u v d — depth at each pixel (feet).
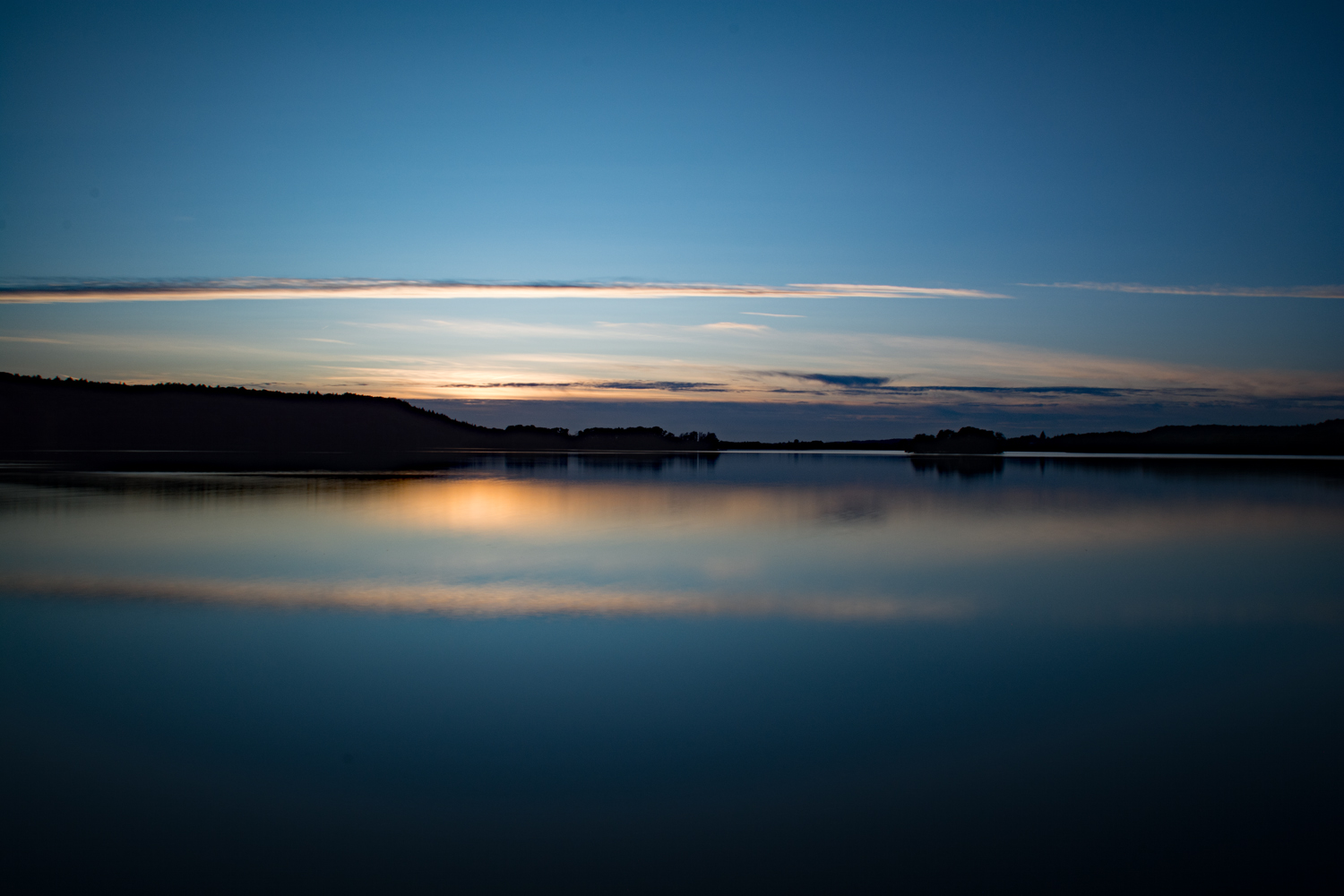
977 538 43.70
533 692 18.93
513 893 11.18
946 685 19.44
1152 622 25.59
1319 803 13.58
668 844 12.46
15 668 20.58
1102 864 11.81
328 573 32.89
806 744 16.05
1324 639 23.62
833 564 35.37
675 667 20.79
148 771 14.87
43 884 11.30
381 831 12.82
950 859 11.96
